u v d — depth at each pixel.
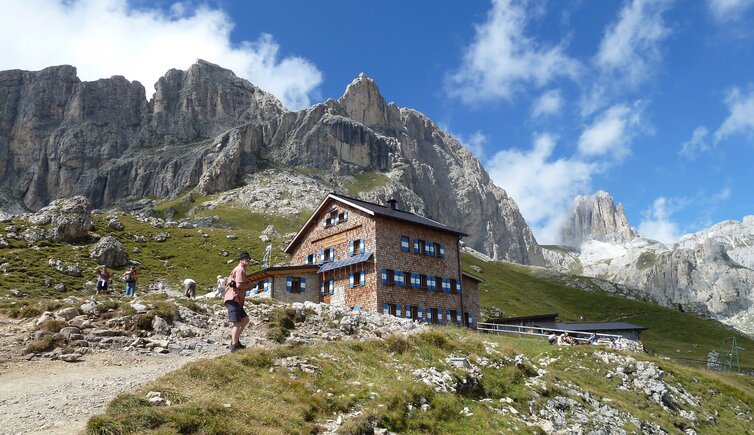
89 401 15.35
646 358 49.88
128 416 13.51
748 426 43.09
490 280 193.75
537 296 191.75
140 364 21.17
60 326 23.16
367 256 58.94
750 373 97.62
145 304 27.12
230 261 122.00
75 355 21.12
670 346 148.88
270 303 34.03
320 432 16.78
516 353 33.16
